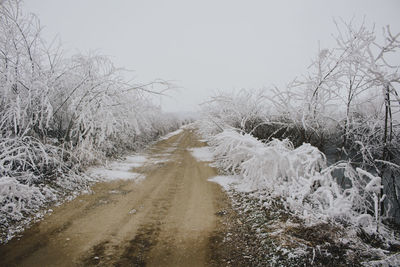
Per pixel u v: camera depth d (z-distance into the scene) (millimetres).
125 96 11516
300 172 6961
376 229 4996
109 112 9586
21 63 7793
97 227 4914
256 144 7758
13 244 4133
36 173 7223
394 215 6840
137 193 7273
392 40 5168
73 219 5238
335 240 4148
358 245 4145
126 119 12219
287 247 3963
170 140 25250
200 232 4828
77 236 4520
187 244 4363
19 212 5062
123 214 5645
